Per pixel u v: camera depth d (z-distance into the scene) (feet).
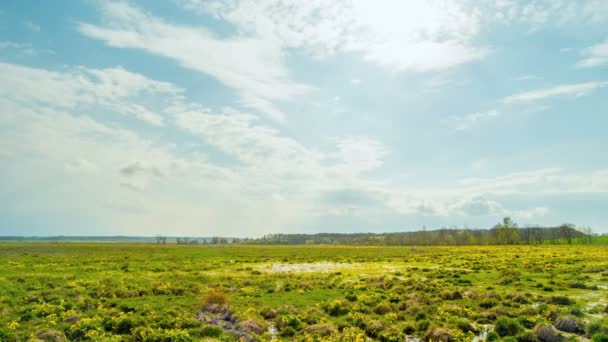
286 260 246.06
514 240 527.40
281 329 74.64
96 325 70.49
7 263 181.47
